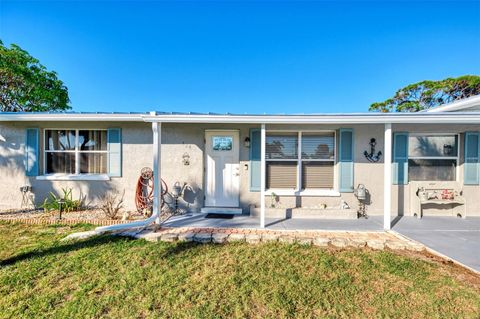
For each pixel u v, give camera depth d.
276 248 4.16
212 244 4.36
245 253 3.95
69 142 7.06
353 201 6.50
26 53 12.03
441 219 5.98
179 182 6.68
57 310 2.50
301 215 6.14
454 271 3.41
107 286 2.94
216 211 6.61
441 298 2.76
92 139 7.05
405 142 6.45
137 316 2.43
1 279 3.05
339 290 2.93
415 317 2.46
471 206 6.34
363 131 6.50
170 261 3.63
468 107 6.70
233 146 6.79
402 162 6.45
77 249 3.99
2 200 6.87
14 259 3.60
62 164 7.05
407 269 3.43
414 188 6.34
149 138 6.78
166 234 4.70
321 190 6.68
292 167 6.76
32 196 6.83
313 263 3.62
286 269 3.43
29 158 6.80
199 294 2.82
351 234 4.84
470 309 2.57
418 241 4.46
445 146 6.57
